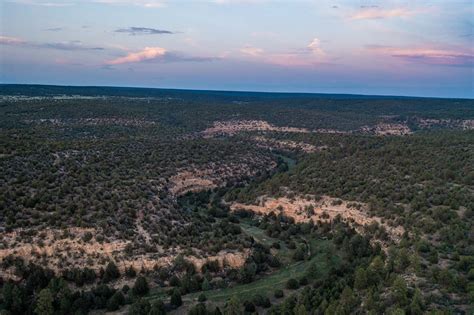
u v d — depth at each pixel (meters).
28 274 66.56
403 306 51.53
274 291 71.38
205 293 70.06
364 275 61.16
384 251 78.19
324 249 88.50
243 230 100.12
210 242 81.69
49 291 61.00
